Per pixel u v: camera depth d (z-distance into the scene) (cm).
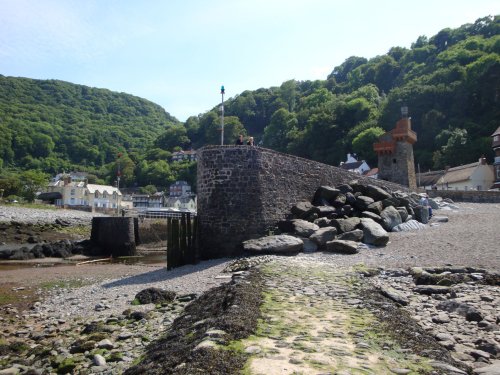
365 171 7394
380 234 1856
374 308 843
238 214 1962
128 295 1403
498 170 5897
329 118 9531
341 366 520
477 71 8219
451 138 7244
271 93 16512
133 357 792
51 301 1489
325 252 1762
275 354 562
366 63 14838
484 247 1688
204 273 1580
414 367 535
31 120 18262
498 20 11250
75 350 860
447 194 4253
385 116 8788
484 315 844
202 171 2042
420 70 10619
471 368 574
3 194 8131
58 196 9350
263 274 1229
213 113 16738
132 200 11669
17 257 3175
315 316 774
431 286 1088
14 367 798
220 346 596
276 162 2130
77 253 3562
